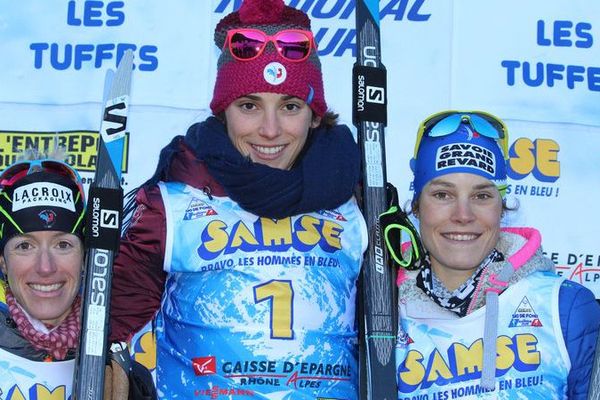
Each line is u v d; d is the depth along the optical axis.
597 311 4.08
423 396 4.05
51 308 4.02
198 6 5.44
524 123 5.45
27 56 5.43
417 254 4.04
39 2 5.44
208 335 3.94
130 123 5.42
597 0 5.50
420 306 4.15
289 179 3.98
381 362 4.05
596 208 5.46
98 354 3.94
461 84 5.46
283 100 4.08
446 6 5.46
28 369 3.96
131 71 4.24
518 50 5.47
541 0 5.48
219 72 4.16
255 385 3.90
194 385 3.95
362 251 4.13
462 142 4.09
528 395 3.97
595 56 5.49
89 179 5.39
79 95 5.41
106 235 4.02
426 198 4.12
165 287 4.14
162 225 4.03
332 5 5.47
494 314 4.03
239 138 4.11
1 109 5.40
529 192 5.44
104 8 5.44
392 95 5.46
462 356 4.04
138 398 4.10
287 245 3.99
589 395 3.92
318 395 3.94
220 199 4.05
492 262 4.11
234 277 3.95
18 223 3.97
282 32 4.05
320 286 3.99
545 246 5.43
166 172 4.12
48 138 5.40
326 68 5.46
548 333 4.02
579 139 5.46
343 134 4.23
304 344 3.93
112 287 4.07
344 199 4.10
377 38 4.40
